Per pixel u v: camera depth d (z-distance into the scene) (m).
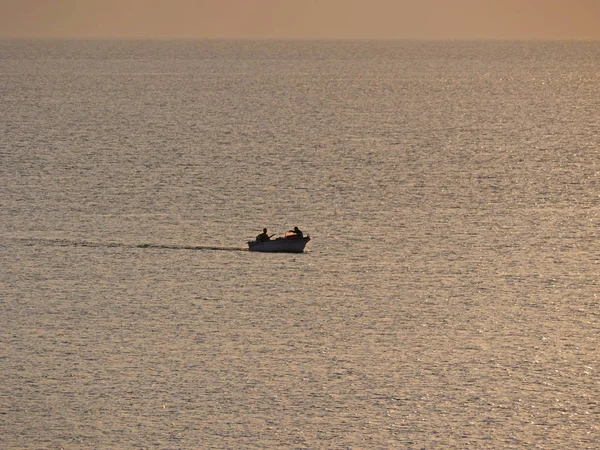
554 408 175.38
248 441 164.00
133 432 166.25
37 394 178.88
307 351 198.75
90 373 187.38
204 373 187.75
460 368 190.75
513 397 179.25
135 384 183.00
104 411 173.00
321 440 164.38
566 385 184.00
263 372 188.50
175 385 182.62
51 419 170.38
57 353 196.75
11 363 191.50
